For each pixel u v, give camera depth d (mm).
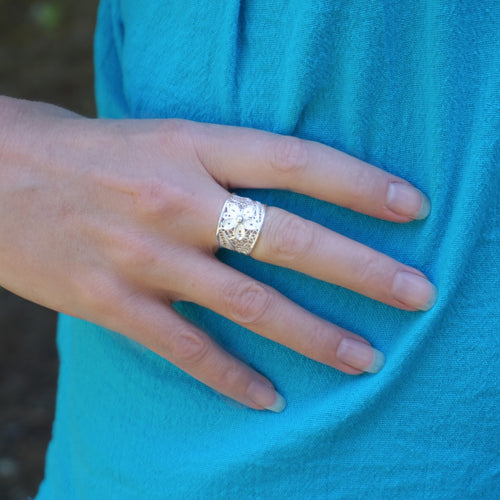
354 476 422
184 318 429
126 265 422
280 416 429
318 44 403
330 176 411
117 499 450
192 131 422
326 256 412
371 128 412
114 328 433
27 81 1426
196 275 420
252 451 424
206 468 430
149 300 427
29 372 1032
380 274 410
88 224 422
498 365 410
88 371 463
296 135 422
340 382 425
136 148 424
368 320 422
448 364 412
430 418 415
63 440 495
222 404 437
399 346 413
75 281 427
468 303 409
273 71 417
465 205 402
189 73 432
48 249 427
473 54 398
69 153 426
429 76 400
